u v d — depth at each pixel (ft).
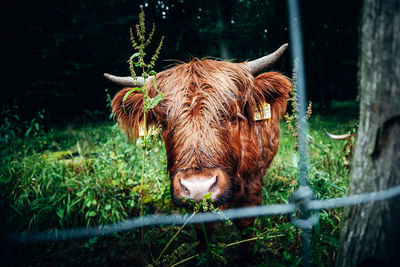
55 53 33.94
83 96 39.34
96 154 16.44
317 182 7.28
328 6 32.42
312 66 57.88
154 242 10.21
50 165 12.72
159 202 11.59
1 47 32.55
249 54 29.35
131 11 37.91
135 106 8.99
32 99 33.76
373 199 4.54
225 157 7.51
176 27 28.30
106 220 10.44
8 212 10.55
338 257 5.23
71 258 9.70
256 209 7.57
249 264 9.11
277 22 31.17
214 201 7.04
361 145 4.73
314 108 55.93
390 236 4.42
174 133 7.57
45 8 34.12
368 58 4.43
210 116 7.41
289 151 16.51
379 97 4.33
